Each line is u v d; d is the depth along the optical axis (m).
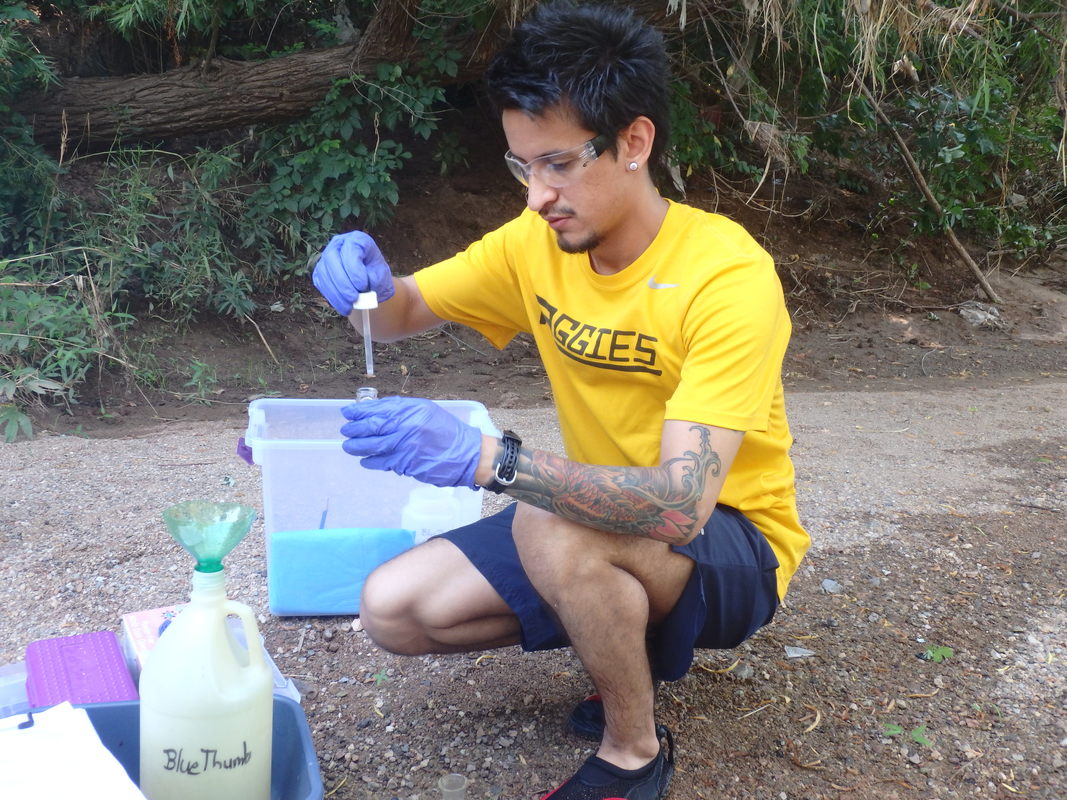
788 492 2.03
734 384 1.69
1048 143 8.06
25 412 4.80
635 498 1.64
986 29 5.23
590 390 1.96
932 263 9.04
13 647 2.44
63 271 5.67
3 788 1.37
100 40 6.76
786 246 8.61
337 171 6.30
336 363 6.08
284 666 2.40
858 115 7.88
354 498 2.64
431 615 1.94
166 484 3.72
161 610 2.25
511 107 1.66
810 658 2.53
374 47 6.11
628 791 1.83
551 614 1.92
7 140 5.79
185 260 5.95
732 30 6.28
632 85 1.64
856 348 7.36
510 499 3.64
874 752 2.13
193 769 1.54
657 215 1.82
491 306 2.19
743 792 1.97
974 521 3.53
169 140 6.73
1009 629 2.70
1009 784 2.04
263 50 6.93
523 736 2.14
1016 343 7.74
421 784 1.97
